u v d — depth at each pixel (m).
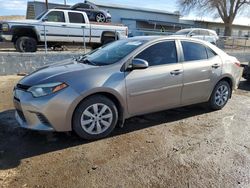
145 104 4.31
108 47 4.84
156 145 3.84
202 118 5.02
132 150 3.68
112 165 3.29
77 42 12.23
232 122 4.84
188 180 3.01
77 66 4.09
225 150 3.72
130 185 2.89
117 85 3.94
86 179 2.98
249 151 3.71
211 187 2.89
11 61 9.48
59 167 3.22
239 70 5.79
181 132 4.34
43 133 4.14
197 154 3.60
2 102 5.78
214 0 37.69
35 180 2.95
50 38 11.53
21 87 3.83
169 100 4.59
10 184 2.86
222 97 5.52
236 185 2.93
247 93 7.44
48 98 3.55
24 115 3.72
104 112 3.96
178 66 4.62
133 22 35.94
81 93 3.68
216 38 19.44
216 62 5.23
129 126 4.54
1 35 10.78
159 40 4.53
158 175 3.09
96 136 3.95
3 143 3.81
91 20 15.03
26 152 3.57
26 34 11.16
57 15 11.71
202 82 5.00
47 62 10.32
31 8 25.14
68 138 3.99
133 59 4.14
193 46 4.99
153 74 4.29
